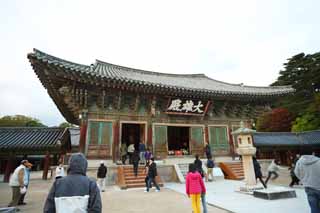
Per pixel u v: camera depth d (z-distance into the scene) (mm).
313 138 24312
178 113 19750
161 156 18562
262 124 39375
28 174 9359
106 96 17188
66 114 22906
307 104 35906
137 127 26266
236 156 21625
